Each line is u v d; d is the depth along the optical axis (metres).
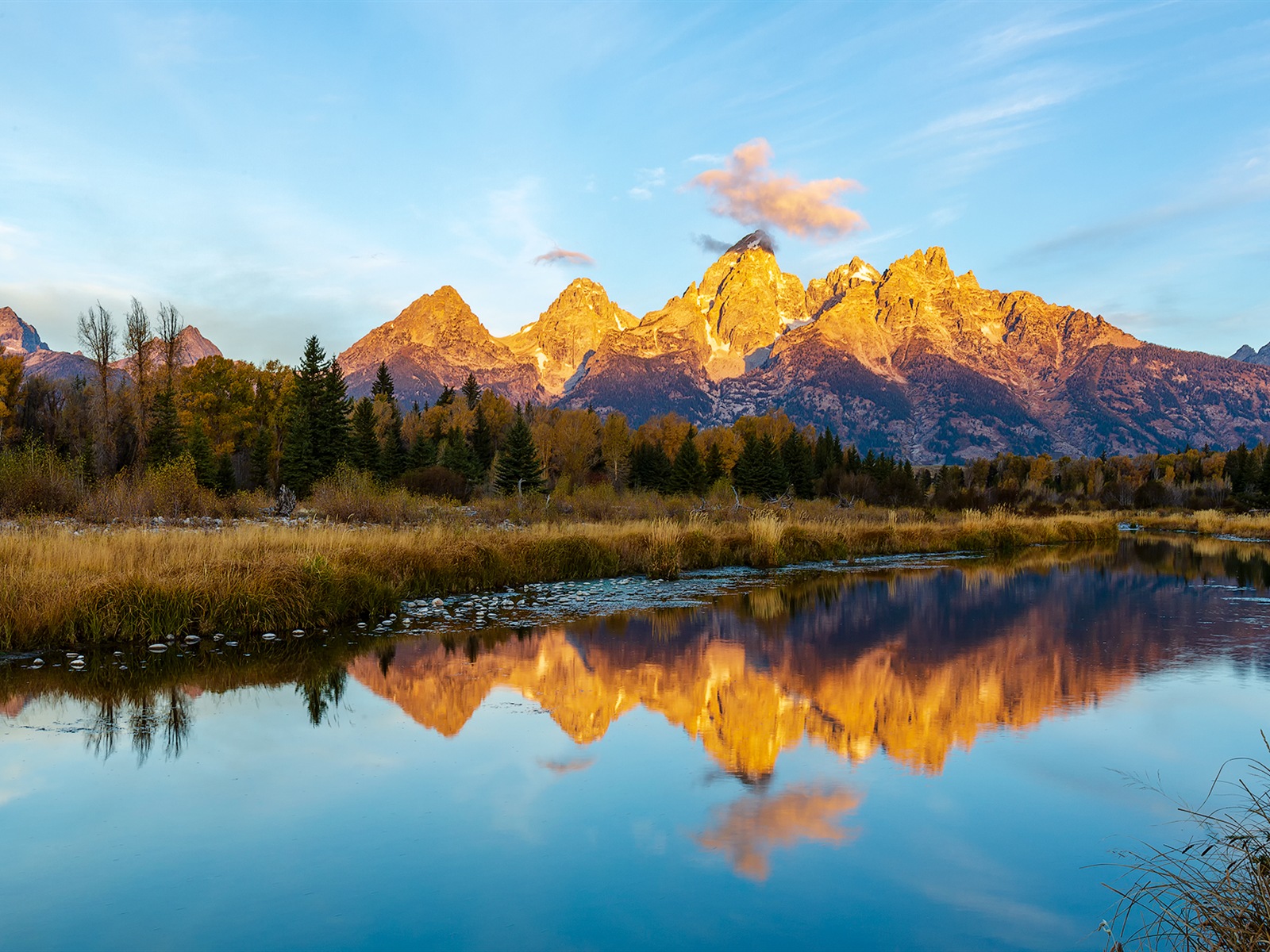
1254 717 9.83
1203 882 5.61
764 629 15.25
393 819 6.69
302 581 14.42
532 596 18.62
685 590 20.17
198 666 11.50
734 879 5.75
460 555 19.30
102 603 12.54
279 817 6.70
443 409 93.00
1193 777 7.87
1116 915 5.30
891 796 7.33
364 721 9.30
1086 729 9.37
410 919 5.14
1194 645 14.21
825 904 5.41
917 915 5.27
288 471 49.59
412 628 14.57
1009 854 6.21
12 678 10.70
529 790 7.34
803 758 8.30
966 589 21.17
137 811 6.79
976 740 8.92
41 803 6.94
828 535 30.12
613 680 11.38
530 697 10.45
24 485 25.00
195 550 15.34
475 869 5.83
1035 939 5.01
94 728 8.93
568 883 5.65
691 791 7.38
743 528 30.42
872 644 14.02
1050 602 19.12
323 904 5.34
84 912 5.20
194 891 5.49
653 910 5.28
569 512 39.91
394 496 32.50
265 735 8.78
